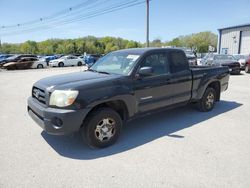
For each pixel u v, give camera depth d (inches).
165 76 190.5
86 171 128.6
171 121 213.9
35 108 154.7
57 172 127.7
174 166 132.3
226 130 189.3
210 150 152.1
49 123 141.9
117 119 161.8
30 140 172.2
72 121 139.8
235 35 1171.9
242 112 243.8
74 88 142.0
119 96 158.1
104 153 150.3
